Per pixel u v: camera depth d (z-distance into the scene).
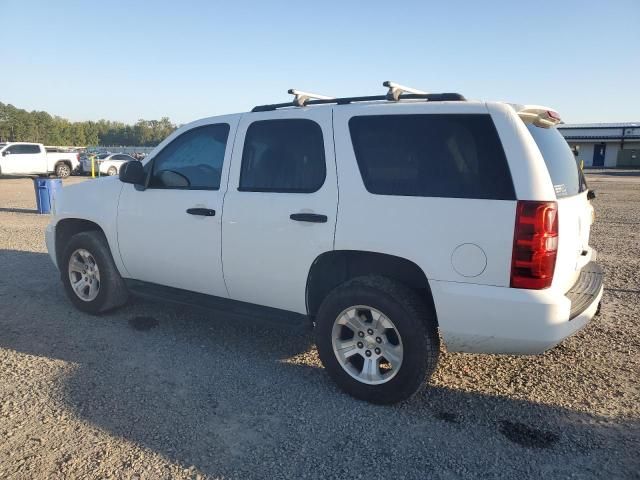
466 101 3.48
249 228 4.07
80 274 5.50
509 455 3.08
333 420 3.45
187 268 4.55
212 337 4.88
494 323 3.19
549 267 3.12
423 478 2.87
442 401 3.73
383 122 3.63
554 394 3.83
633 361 4.39
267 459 3.01
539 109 3.65
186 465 2.94
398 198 3.46
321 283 4.01
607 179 31.77
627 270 7.58
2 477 2.81
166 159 4.76
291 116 4.05
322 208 3.73
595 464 3.00
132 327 5.10
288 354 4.52
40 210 13.99
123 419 3.40
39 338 4.78
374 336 3.63
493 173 3.22
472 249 3.22
